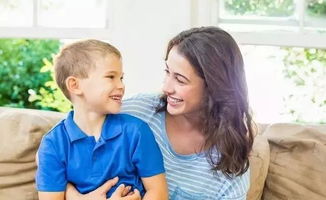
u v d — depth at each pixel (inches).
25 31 91.7
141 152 54.1
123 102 61.1
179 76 55.2
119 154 53.6
